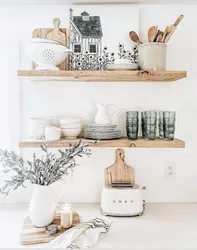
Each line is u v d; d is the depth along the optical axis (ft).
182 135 5.95
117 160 5.83
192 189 6.00
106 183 5.82
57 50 5.09
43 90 5.88
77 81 5.86
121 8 5.70
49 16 5.80
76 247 4.09
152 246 4.15
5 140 6.02
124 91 5.90
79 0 5.52
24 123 5.89
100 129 5.32
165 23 5.81
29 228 4.67
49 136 5.21
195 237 4.43
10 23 5.79
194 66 5.85
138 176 5.98
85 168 5.95
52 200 4.79
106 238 4.39
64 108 5.91
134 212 5.24
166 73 5.00
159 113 5.67
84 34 5.70
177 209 5.64
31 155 5.92
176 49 5.83
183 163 5.98
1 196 5.94
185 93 5.89
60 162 4.84
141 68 5.27
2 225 4.86
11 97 5.82
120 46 5.69
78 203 5.95
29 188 5.97
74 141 5.18
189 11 5.81
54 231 4.44
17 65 5.80
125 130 5.93
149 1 5.59
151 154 5.97
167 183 5.99
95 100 5.90
